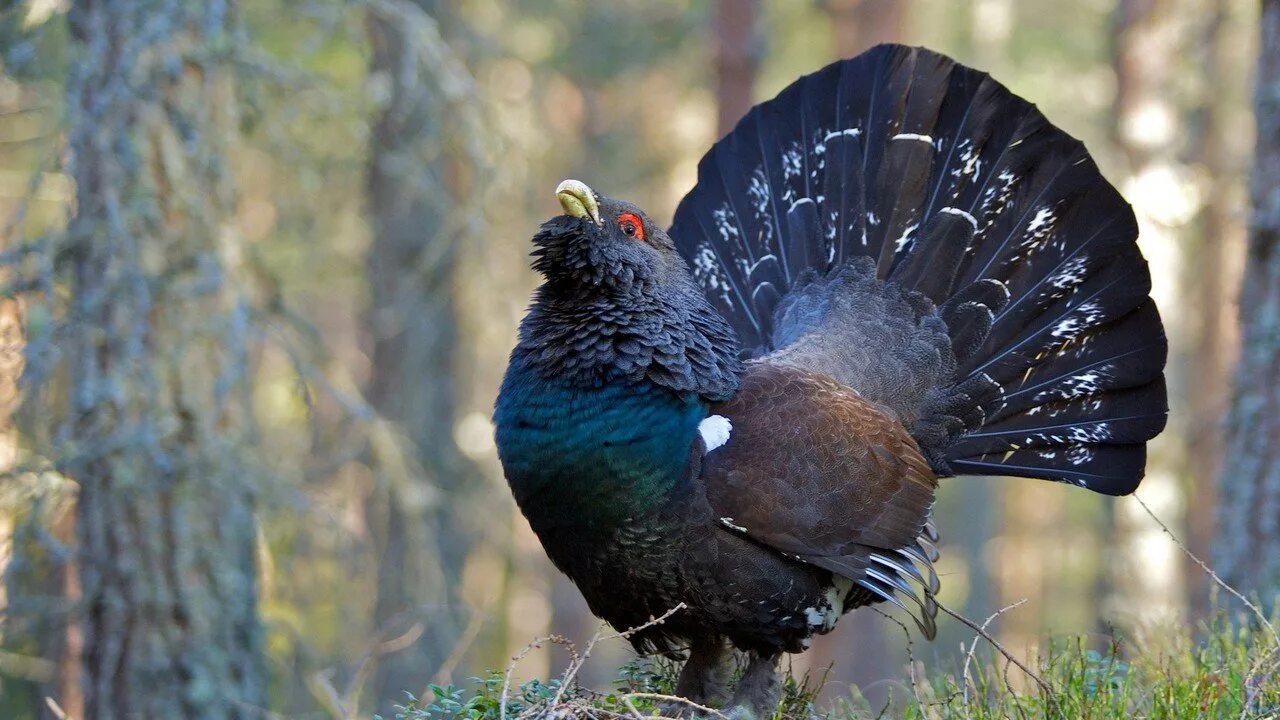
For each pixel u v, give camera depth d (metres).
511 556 33.97
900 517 12.40
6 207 27.33
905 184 14.32
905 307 14.10
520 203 25.05
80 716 19.44
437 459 32.62
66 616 17.72
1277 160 17.27
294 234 24.41
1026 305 14.05
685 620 11.89
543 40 41.44
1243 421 17.38
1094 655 12.80
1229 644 12.80
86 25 17.88
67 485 17.09
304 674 19.44
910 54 14.42
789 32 40.97
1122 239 13.89
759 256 14.79
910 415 13.85
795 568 11.87
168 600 17.53
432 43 20.27
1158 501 36.00
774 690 12.20
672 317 11.67
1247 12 38.94
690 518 11.36
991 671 13.34
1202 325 37.25
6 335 17.83
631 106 43.81
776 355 13.45
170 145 17.70
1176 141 34.34
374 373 32.38
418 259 30.27
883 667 33.88
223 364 17.78
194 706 17.53
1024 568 49.47
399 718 11.12
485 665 37.62
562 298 11.76
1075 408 14.02
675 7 41.34
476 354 40.72
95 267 17.45
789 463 11.71
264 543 18.44
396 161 22.16
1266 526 17.09
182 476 17.47
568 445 11.28
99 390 17.30
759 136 14.96
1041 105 44.53
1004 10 41.28
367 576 22.09
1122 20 33.75
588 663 39.47
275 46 27.67
